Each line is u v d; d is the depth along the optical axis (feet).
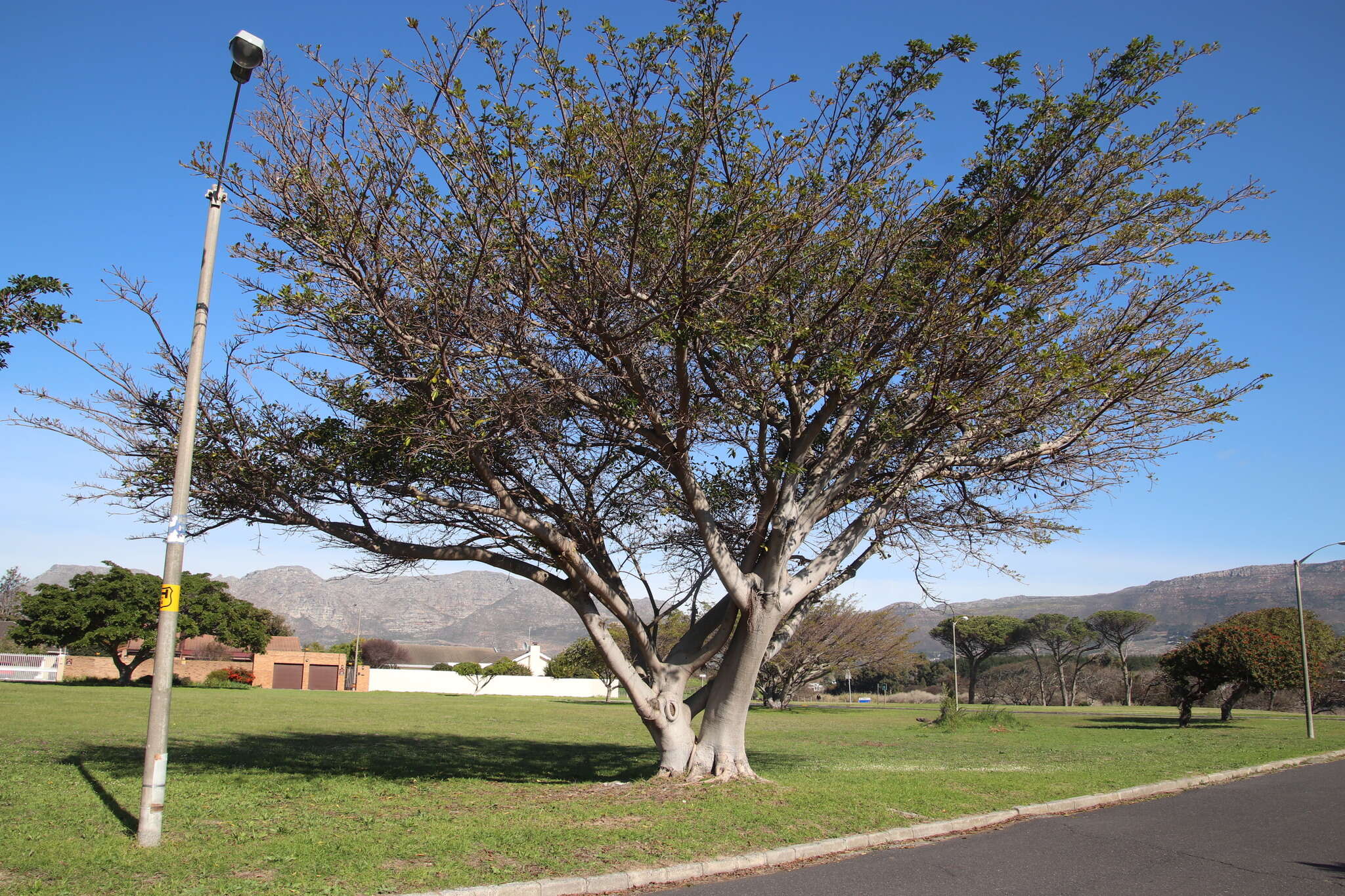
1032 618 243.60
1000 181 37.17
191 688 158.51
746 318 33.99
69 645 155.94
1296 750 69.00
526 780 43.52
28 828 27.14
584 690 236.63
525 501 41.39
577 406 37.76
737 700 39.88
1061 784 43.80
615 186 32.07
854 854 28.63
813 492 40.37
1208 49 35.47
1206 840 31.01
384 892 21.45
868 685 319.68
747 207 32.86
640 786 38.06
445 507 37.99
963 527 44.52
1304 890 23.59
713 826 30.25
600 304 33.19
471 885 22.35
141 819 24.94
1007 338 35.53
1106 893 23.26
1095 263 38.52
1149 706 208.64
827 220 35.78
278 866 23.34
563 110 31.83
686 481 37.83
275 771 43.37
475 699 167.32
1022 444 42.73
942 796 38.60
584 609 40.27
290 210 31.96
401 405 34.40
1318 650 108.78
